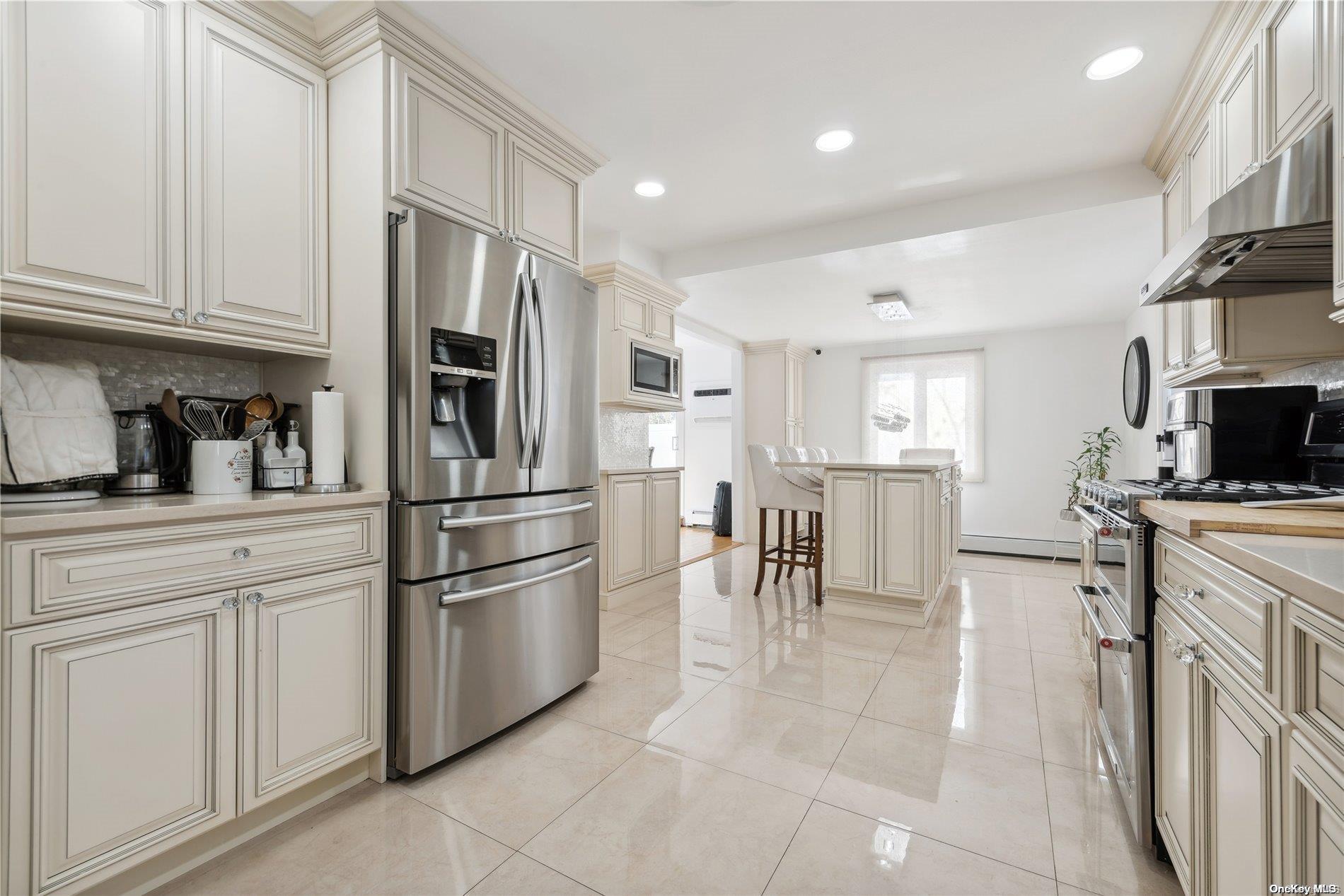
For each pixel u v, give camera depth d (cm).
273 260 171
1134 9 184
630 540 395
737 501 660
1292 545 95
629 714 223
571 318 234
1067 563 536
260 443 182
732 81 225
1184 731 121
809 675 262
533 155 228
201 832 136
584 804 166
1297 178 125
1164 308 262
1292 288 178
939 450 520
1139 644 146
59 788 115
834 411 686
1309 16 143
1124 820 158
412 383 174
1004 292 451
